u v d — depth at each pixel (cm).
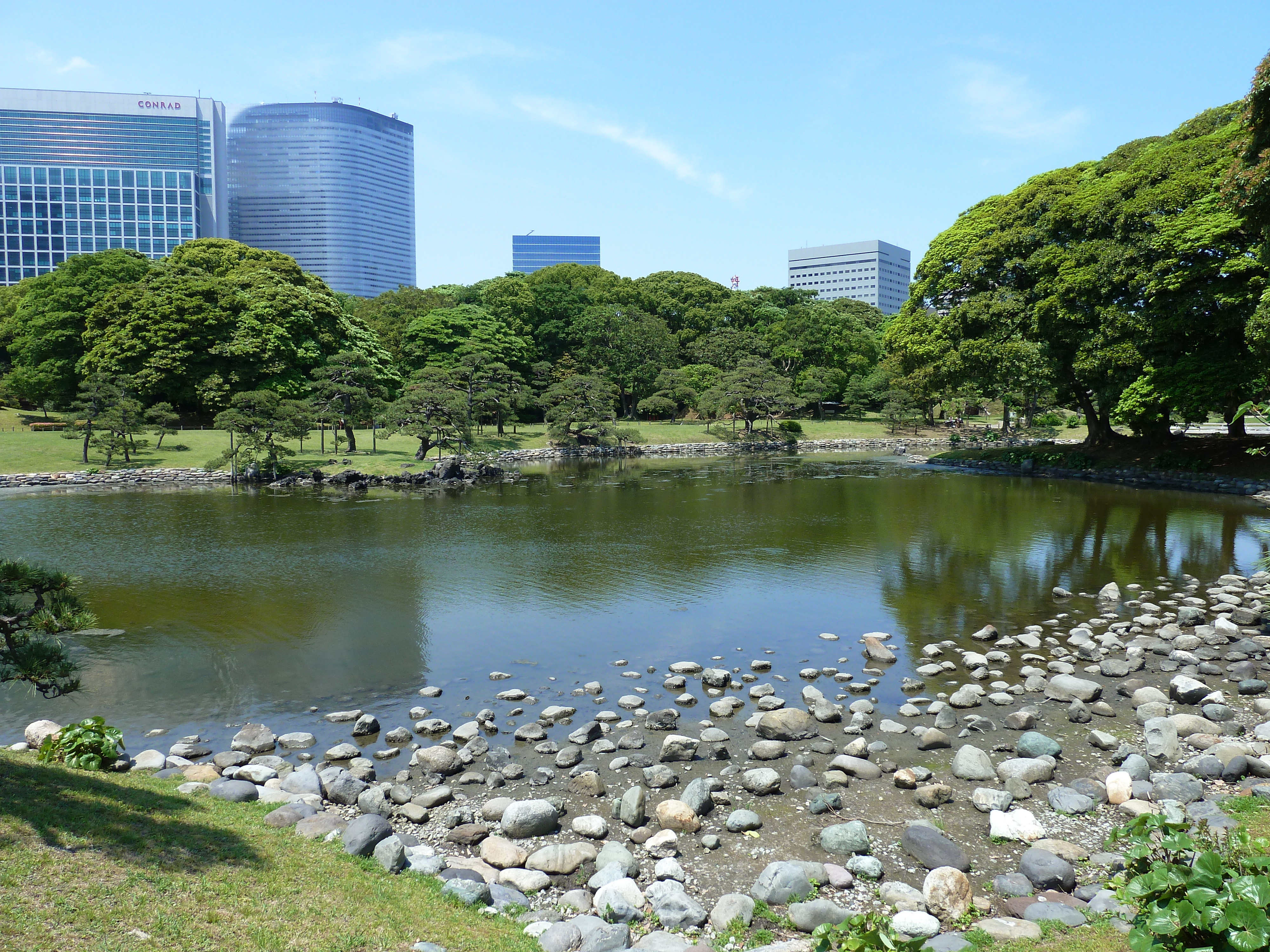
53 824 712
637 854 884
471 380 6184
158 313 5828
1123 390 3991
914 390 5344
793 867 799
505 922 721
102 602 1977
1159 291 3612
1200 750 1110
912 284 5434
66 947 547
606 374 7969
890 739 1195
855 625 1794
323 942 614
